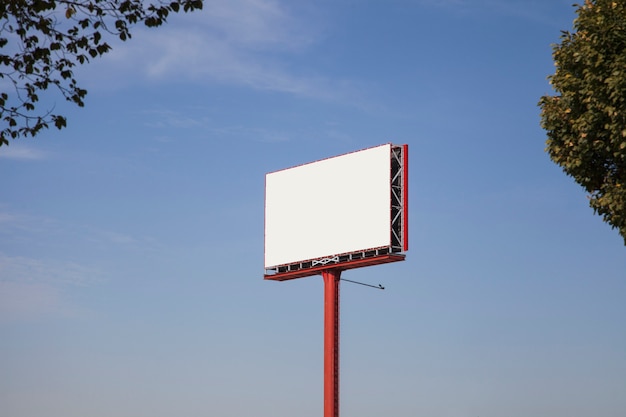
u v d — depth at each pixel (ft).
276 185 385.29
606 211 138.62
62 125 114.93
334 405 352.08
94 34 113.60
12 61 112.78
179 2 113.91
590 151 136.46
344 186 359.87
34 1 110.11
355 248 352.90
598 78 132.05
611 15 133.80
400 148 349.82
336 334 358.02
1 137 113.39
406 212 345.92
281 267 380.37
